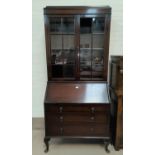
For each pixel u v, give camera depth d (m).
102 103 2.36
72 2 2.80
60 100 2.39
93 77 2.59
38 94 3.08
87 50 2.57
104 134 2.44
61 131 2.45
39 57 2.95
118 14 2.82
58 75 2.60
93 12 2.33
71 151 2.50
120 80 2.49
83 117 2.41
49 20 2.38
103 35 2.47
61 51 2.56
